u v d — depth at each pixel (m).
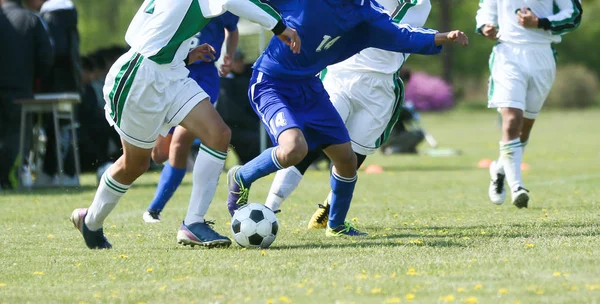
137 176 19.05
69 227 24.30
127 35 18.23
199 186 19.28
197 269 16.38
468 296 13.33
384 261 16.66
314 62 19.45
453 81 199.62
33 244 20.77
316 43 19.08
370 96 23.27
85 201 32.31
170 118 18.38
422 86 141.50
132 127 18.11
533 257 16.61
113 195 19.12
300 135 19.03
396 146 64.44
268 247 19.25
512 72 27.56
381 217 25.77
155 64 17.88
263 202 32.72
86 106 43.59
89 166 44.56
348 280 14.82
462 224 23.23
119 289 14.77
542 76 27.83
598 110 147.88
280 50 19.42
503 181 28.14
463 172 46.72
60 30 39.47
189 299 13.70
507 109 27.42
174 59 18.11
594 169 45.66
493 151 65.69
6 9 36.94
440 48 19.34
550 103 153.88
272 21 17.81
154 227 23.92
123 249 19.53
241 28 48.97
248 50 50.94
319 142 20.27
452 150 65.69
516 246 18.17
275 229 19.22
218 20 24.61
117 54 45.12
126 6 164.75
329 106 20.19
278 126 19.17
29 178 39.72
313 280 14.91
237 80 47.50
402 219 25.05
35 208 29.83
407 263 16.36
